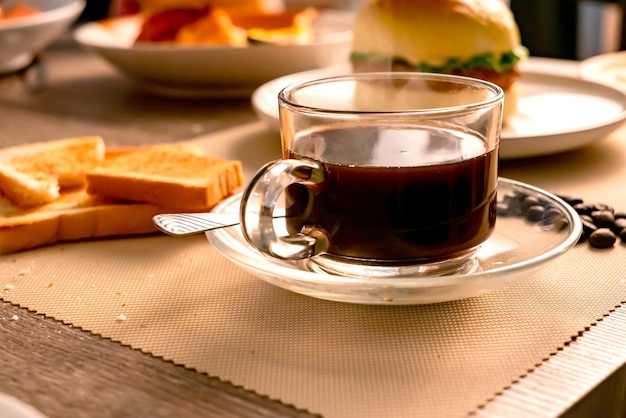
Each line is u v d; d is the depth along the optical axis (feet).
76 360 1.48
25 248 1.82
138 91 3.05
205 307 1.61
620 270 1.68
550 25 4.08
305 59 2.80
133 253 1.80
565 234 1.63
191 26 2.96
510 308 1.58
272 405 1.39
